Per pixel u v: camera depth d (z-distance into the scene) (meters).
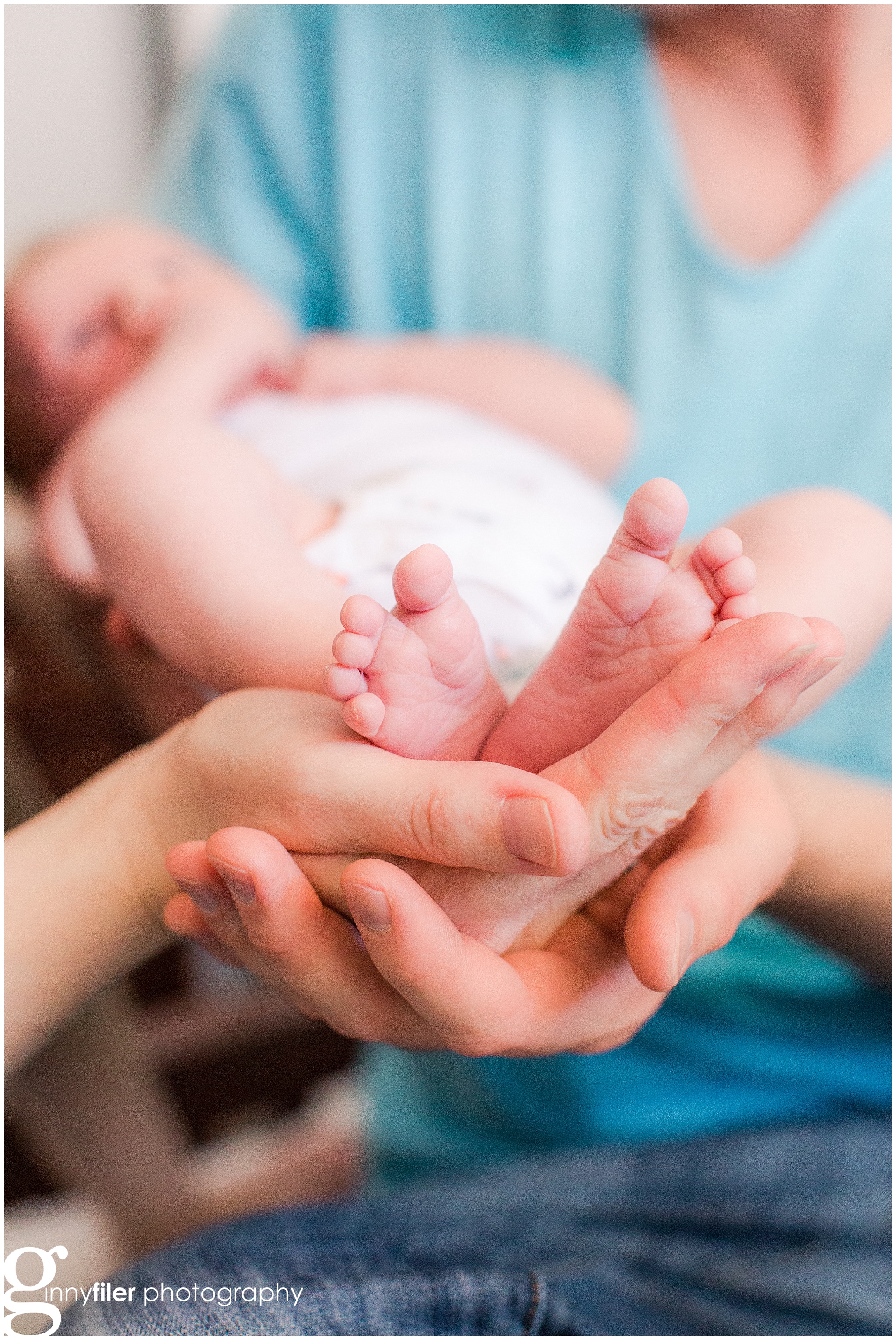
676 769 0.37
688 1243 0.53
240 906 0.39
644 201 0.80
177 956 1.04
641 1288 0.50
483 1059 0.75
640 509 0.37
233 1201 0.91
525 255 0.86
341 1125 1.03
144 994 1.02
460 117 0.85
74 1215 0.89
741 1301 0.49
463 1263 0.46
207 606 0.45
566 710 0.40
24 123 1.10
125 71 1.16
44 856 0.44
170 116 1.18
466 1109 0.78
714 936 0.39
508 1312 0.43
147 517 0.46
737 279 0.76
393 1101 0.83
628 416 0.74
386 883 0.37
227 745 0.41
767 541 0.47
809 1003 0.65
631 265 0.81
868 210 0.73
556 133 0.82
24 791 0.58
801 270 0.74
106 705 0.84
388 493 0.50
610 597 0.38
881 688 0.72
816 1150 0.57
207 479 0.47
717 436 0.79
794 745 0.75
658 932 0.38
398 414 0.61
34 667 0.83
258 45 0.89
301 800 0.39
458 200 0.86
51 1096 0.67
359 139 0.87
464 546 0.48
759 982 0.65
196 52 1.18
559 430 0.72
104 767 0.88
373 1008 0.42
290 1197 0.94
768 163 0.77
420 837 0.38
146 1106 0.74
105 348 0.75
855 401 0.75
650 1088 0.68
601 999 0.41
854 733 0.73
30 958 0.44
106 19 1.13
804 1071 0.64
